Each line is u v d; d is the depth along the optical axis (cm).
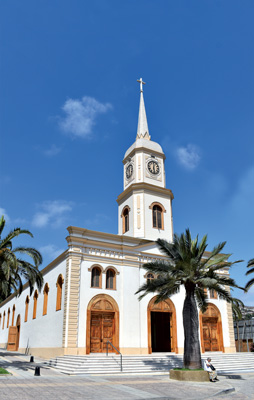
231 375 2366
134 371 2280
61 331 2739
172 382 1872
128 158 3966
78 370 2164
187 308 2148
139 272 3123
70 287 2731
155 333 3525
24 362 2816
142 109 4253
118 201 3912
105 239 3083
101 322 2817
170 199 3800
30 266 2552
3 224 2541
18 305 4753
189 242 2248
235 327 4503
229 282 2208
